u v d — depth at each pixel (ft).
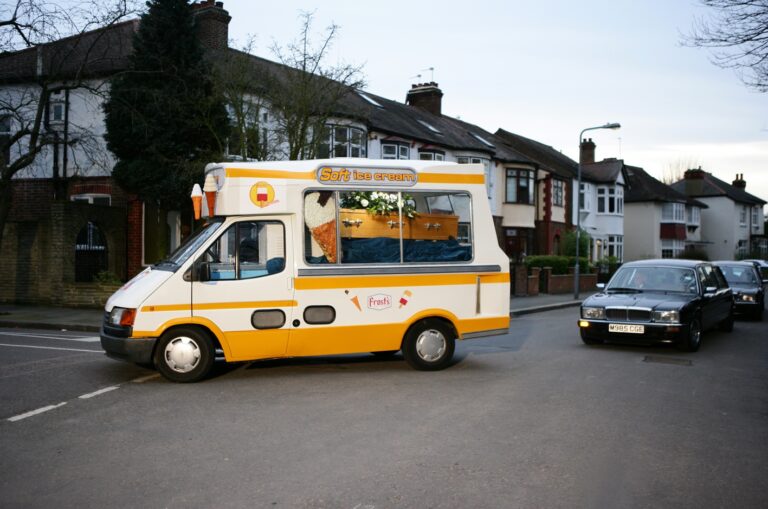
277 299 27.32
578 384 27.55
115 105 56.95
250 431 19.60
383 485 15.23
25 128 53.93
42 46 58.90
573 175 137.69
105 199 66.08
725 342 43.09
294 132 54.19
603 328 37.78
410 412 22.06
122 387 25.61
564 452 17.99
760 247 221.46
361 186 28.86
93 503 14.06
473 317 30.35
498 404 23.48
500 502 14.34
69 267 58.59
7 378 27.32
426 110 117.08
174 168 57.00
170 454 17.38
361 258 28.73
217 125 57.26
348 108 60.70
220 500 14.25
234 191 27.07
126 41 68.74
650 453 18.12
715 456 17.99
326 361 32.32
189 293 26.20
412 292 29.30
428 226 29.89
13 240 60.54
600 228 150.71
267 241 27.50
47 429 19.72
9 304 60.54
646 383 28.14
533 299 79.15
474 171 30.76
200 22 71.97
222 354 32.35
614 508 14.19
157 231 64.28
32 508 13.78
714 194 202.39
